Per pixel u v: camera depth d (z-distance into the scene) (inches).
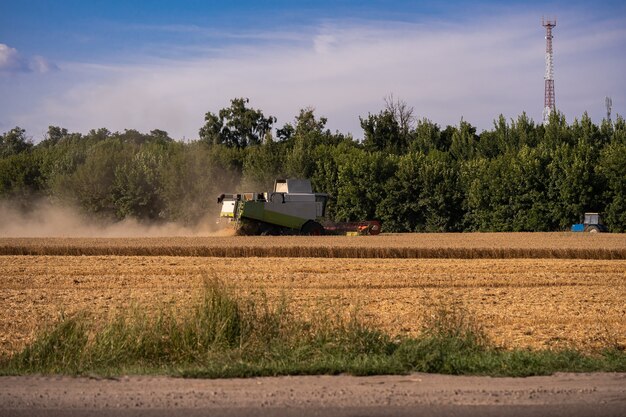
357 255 1827.0
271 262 1630.2
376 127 5049.2
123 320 631.8
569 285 1286.9
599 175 3454.7
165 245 1909.4
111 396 458.3
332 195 3934.5
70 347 579.8
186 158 3838.6
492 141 4653.1
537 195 3528.5
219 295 654.5
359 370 532.4
